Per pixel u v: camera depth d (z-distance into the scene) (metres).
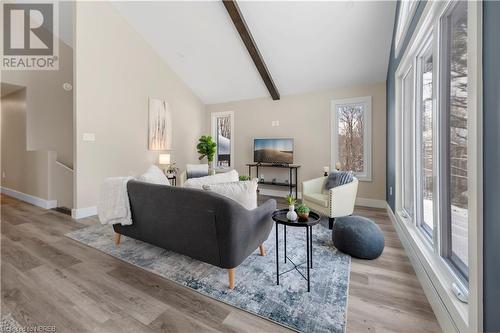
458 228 1.55
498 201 0.89
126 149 4.23
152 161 4.77
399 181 3.06
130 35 4.26
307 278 1.79
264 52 4.22
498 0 0.89
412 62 2.49
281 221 1.83
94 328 1.35
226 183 1.92
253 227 1.87
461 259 1.50
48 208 4.04
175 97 5.34
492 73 0.92
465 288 1.32
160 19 4.08
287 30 3.69
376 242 2.20
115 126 4.03
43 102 4.61
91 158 3.67
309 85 4.85
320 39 3.75
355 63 4.09
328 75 4.48
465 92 1.48
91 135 3.66
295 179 5.04
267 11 3.45
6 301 1.58
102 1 3.79
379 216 3.73
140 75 4.48
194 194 1.73
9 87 4.40
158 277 1.91
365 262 2.17
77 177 3.49
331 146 4.82
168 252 2.35
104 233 2.87
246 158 5.84
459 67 1.54
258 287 1.77
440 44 1.68
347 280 1.87
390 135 3.77
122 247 2.47
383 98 4.34
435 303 1.48
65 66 4.85
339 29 3.53
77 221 3.34
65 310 1.50
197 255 1.86
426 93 2.29
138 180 2.24
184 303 1.58
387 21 3.30
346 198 3.22
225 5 3.33
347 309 1.53
